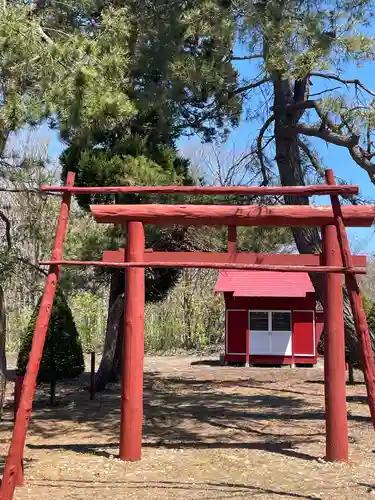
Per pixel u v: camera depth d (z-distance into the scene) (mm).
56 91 6434
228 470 6141
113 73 7047
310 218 6375
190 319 21391
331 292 6508
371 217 6352
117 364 12914
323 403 10602
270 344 17000
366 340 4930
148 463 6418
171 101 9594
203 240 11805
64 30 7891
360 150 7863
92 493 5328
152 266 5055
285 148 9484
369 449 7066
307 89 9531
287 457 6703
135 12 8961
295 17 7754
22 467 5605
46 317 4797
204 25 8664
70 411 9961
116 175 9484
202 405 10484
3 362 6457
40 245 11906
